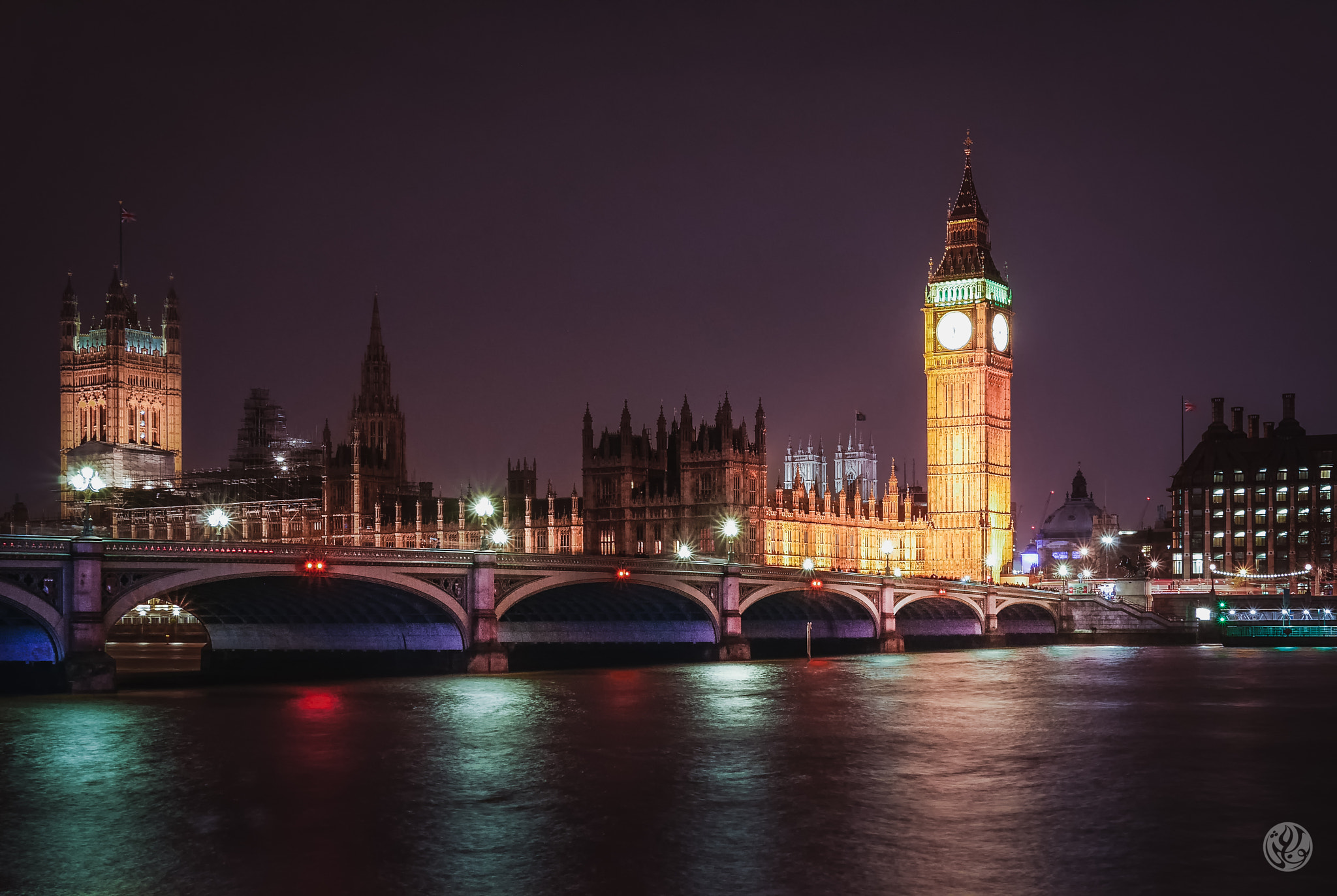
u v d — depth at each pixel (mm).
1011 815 71750
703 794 76812
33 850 64750
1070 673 154875
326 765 84938
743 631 195750
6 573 108500
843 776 82375
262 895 57906
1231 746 94562
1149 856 63500
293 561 121500
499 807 73250
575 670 154250
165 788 77688
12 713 104625
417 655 143000
